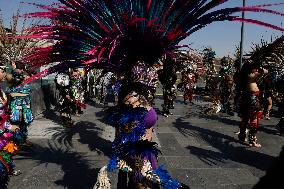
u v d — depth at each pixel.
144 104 2.68
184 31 2.87
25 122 6.45
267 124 10.05
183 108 13.49
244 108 7.28
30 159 5.97
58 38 2.99
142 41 2.89
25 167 5.52
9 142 4.20
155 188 2.58
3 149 4.14
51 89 12.82
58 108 12.48
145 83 2.71
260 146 7.23
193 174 5.39
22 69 6.33
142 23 2.82
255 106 7.13
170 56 2.88
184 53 2.95
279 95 11.41
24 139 6.51
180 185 2.55
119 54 2.97
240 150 6.93
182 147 7.06
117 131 2.73
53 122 9.65
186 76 15.16
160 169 2.56
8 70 6.30
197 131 8.77
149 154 2.58
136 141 2.55
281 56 6.64
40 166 5.59
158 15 2.84
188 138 7.93
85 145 7.05
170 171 5.51
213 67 16.45
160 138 7.86
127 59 2.98
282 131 8.42
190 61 3.00
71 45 3.08
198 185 4.92
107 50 2.98
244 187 4.87
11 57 6.66
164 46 2.89
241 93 7.44
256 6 2.47
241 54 11.49
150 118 2.63
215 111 11.91
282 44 6.44
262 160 6.23
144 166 2.54
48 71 3.06
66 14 2.98
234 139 7.94
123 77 2.99
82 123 9.55
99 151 6.61
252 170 5.64
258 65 6.96
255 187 1.16
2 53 6.71
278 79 10.62
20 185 4.74
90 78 16.36
